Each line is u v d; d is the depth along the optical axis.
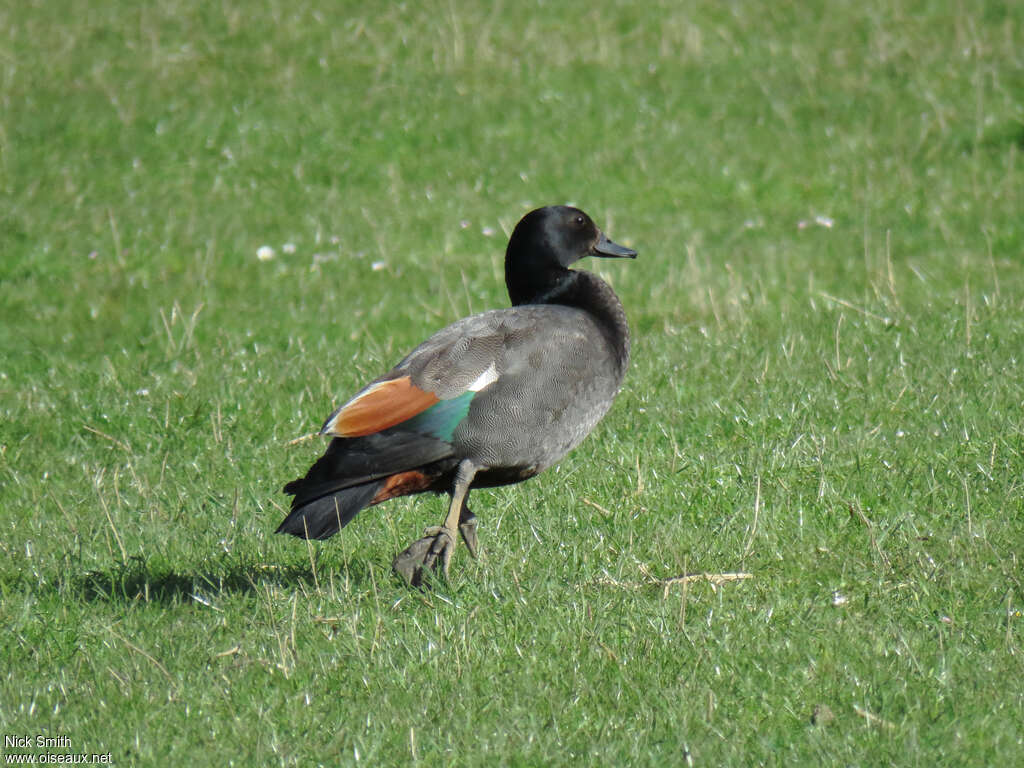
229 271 19.95
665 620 8.42
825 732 7.08
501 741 7.06
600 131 25.77
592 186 23.38
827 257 19.53
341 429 8.61
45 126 26.03
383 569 9.77
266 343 16.56
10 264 20.23
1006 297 16.20
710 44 29.92
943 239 20.09
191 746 7.16
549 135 25.62
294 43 30.39
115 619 8.96
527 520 10.34
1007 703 7.29
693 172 23.75
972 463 10.87
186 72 28.83
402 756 7.03
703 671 7.79
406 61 29.31
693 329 16.16
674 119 26.19
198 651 8.33
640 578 9.30
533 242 10.23
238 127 25.98
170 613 9.05
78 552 10.18
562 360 9.28
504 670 7.96
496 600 8.95
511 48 30.00
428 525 10.59
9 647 8.48
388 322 17.59
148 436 12.98
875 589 8.89
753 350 14.61
